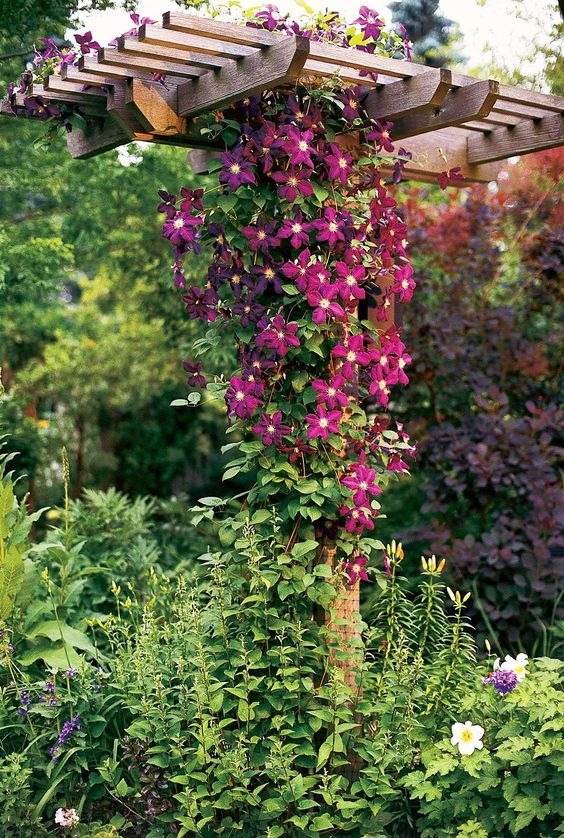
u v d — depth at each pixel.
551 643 4.77
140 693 3.40
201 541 6.52
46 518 7.66
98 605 5.11
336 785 3.20
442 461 5.36
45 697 3.51
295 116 3.36
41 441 8.27
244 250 3.50
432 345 5.55
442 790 3.12
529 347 5.47
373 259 3.58
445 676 3.37
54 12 5.54
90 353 9.14
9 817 3.29
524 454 5.00
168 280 6.84
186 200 3.47
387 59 3.30
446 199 6.70
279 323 3.32
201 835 3.22
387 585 3.59
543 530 4.80
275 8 3.54
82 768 3.51
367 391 3.73
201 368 3.60
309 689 3.20
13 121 5.83
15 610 4.02
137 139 3.65
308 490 3.37
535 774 2.98
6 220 6.27
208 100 3.37
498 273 5.73
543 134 4.07
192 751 3.30
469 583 4.92
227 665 3.40
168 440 9.84
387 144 3.51
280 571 3.37
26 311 8.27
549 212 5.59
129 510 5.89
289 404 3.45
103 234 6.80
